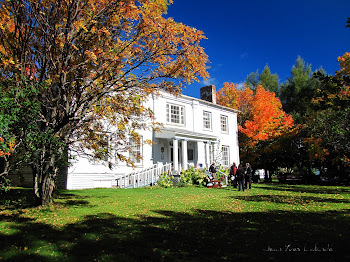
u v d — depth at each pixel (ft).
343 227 20.44
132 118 38.83
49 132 26.37
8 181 26.35
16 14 28.55
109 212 27.17
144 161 68.13
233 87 135.03
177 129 75.56
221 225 22.12
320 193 47.24
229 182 68.28
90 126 35.45
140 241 17.98
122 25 31.63
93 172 58.29
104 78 31.76
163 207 30.60
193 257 15.29
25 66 29.76
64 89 29.45
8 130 22.79
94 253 15.88
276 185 74.84
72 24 28.19
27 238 18.52
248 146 105.81
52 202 31.40
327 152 76.59
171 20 29.73
